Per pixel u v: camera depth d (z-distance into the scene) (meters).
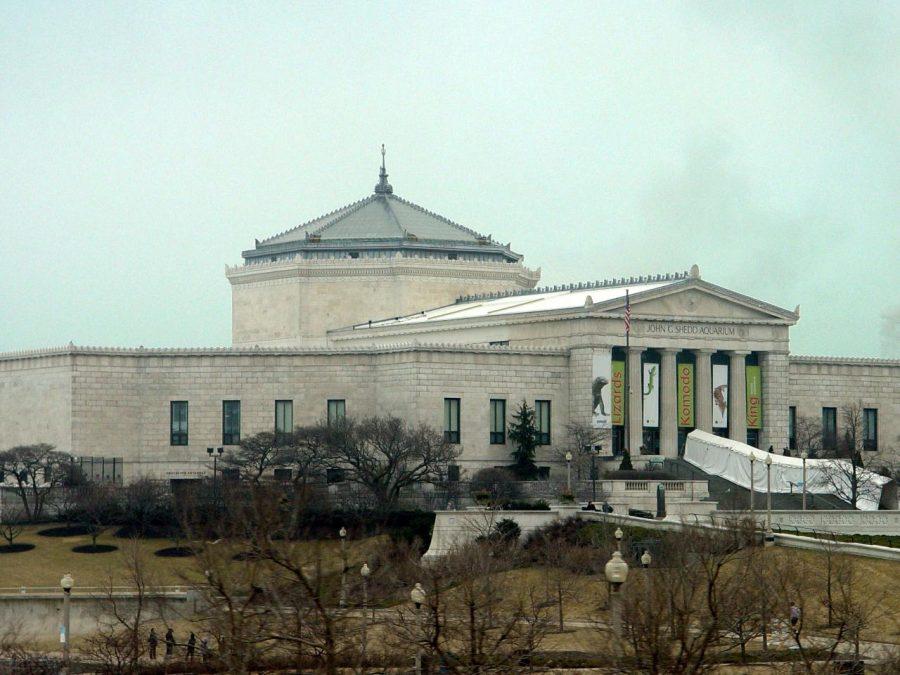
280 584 167.12
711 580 199.38
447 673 187.62
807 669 195.12
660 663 171.12
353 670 163.38
